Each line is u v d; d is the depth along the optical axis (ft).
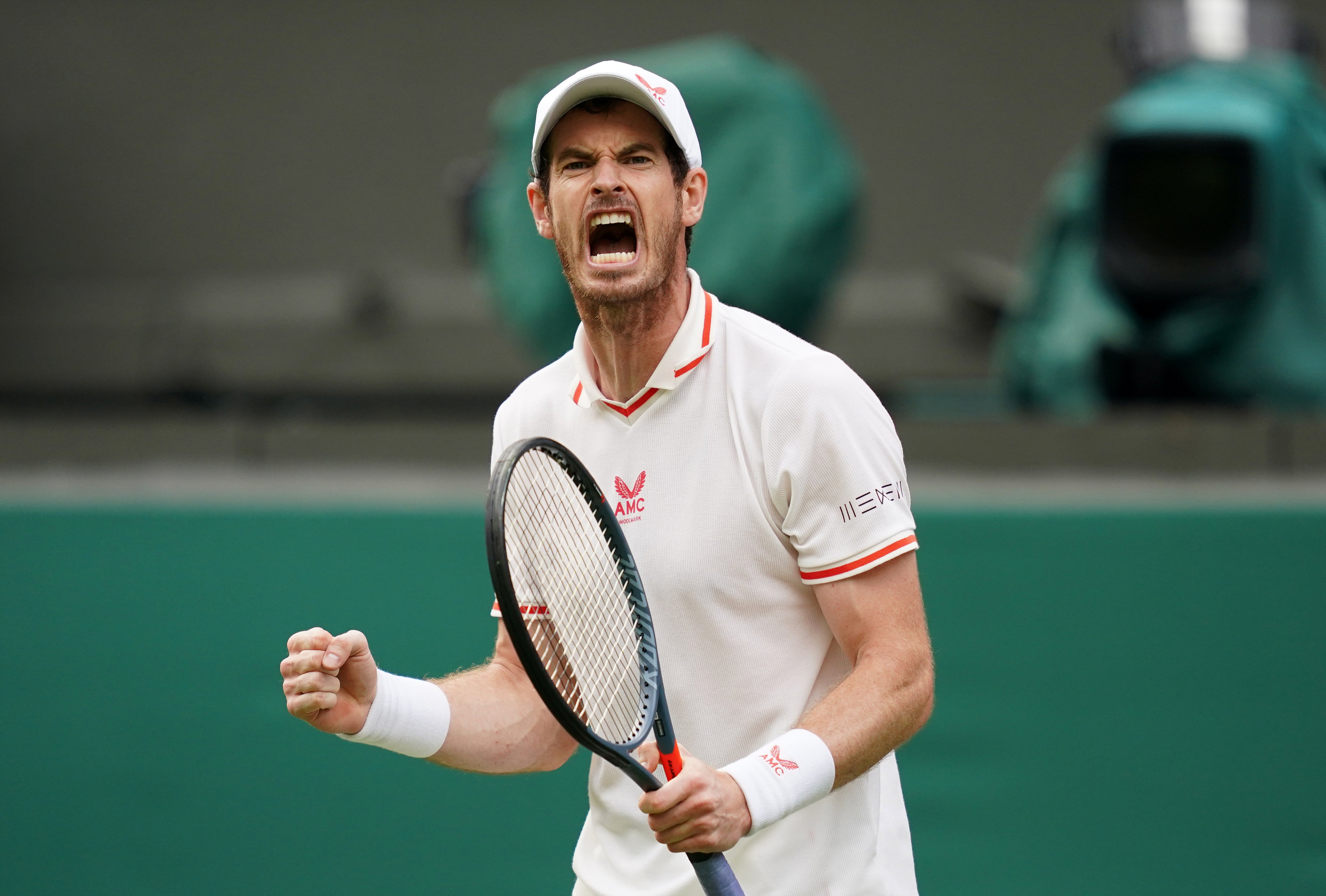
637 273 25.96
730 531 26.61
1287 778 49.16
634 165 26.00
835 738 24.77
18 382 82.48
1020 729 50.44
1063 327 60.54
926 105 80.89
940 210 80.94
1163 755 49.75
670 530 26.91
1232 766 49.47
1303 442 55.72
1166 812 49.62
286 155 84.43
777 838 27.09
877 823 27.89
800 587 27.09
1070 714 50.21
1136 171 55.31
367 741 27.84
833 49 81.35
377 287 79.51
